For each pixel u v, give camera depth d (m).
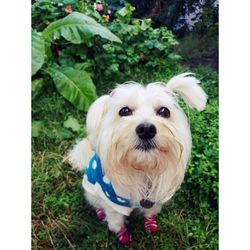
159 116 0.31
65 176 0.45
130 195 0.36
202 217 0.42
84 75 0.51
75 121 0.50
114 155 0.32
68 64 0.53
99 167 0.37
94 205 0.41
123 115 0.31
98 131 0.33
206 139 0.44
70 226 0.41
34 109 0.50
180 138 0.32
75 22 0.52
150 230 0.41
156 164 0.33
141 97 0.31
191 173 0.42
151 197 0.37
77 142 0.47
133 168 0.34
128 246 0.40
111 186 0.36
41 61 0.48
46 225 0.42
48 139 0.48
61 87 0.51
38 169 0.46
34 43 0.49
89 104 0.50
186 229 0.41
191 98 0.34
